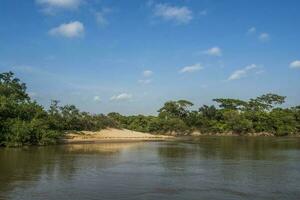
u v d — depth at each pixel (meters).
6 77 81.50
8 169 37.44
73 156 49.91
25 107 72.88
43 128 70.56
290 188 28.48
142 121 153.00
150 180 31.55
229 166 40.69
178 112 163.50
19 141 65.19
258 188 28.48
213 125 154.00
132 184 29.75
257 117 148.75
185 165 41.38
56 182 30.42
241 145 76.56
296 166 40.72
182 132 150.88
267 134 145.50
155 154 54.34
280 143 84.81
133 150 61.47
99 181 30.95
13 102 71.38
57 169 37.59
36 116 74.50
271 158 49.09
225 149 64.88
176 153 56.12
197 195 26.12
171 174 34.88
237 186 29.20
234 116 150.38
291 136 138.25
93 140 88.31
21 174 34.34
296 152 58.59
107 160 45.69
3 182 30.36
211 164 42.38
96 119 109.38
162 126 148.88
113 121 116.50
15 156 49.38
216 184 29.94
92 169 37.81
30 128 66.50
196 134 152.88
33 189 27.69
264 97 165.88
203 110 159.38
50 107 96.44
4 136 64.00
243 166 40.69
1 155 50.56
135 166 40.31
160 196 25.72
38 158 47.19
